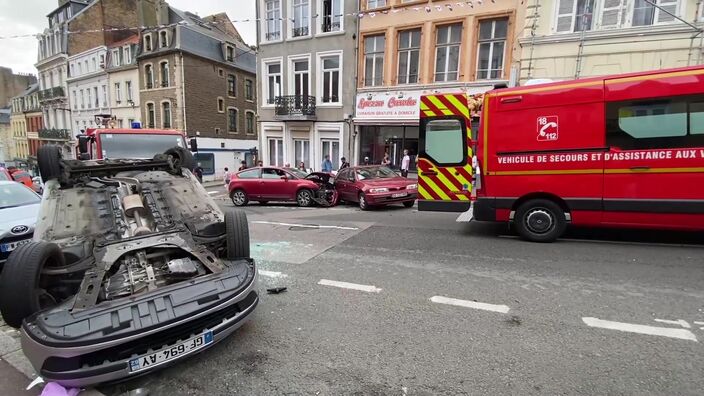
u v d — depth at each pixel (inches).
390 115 660.1
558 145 240.4
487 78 579.8
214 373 113.9
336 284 184.4
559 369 110.7
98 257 123.4
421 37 626.8
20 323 109.0
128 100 1295.5
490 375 109.0
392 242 268.7
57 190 157.9
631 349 119.8
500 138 257.0
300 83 796.6
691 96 207.6
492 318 143.5
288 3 779.4
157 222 149.6
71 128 1600.6
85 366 95.7
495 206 262.8
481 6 561.9
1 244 209.0
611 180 228.5
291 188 528.4
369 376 110.3
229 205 585.6
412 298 164.4
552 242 251.9
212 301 111.2
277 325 142.9
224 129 1310.3
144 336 98.4
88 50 1418.6
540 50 505.4
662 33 440.8
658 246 232.7
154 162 193.3
